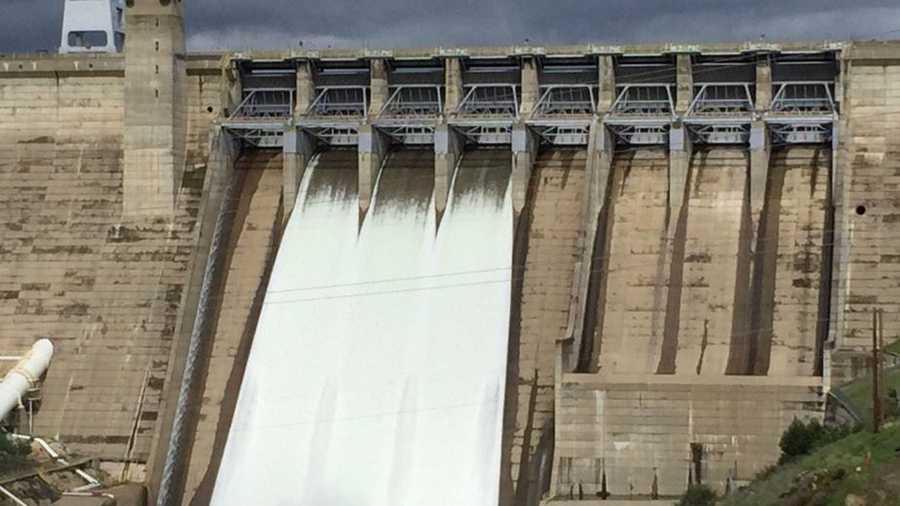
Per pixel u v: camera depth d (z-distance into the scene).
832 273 103.12
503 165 115.88
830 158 110.75
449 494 101.38
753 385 95.81
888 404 88.31
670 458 96.06
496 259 110.69
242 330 112.50
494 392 105.00
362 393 107.31
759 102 113.00
